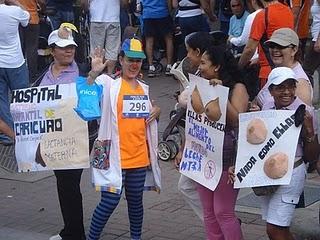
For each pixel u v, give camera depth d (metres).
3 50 9.27
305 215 6.70
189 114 5.56
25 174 8.53
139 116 5.90
